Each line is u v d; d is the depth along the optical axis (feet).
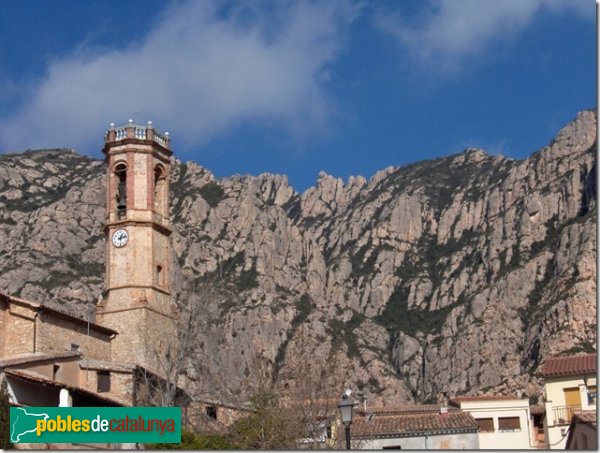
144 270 287.48
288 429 206.80
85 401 185.57
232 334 534.37
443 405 310.86
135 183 296.51
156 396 232.73
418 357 651.25
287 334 586.45
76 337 244.63
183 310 263.49
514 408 295.28
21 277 536.83
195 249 647.15
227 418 243.19
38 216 608.60
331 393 231.09
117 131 302.04
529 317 638.12
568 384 242.17
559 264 652.89
